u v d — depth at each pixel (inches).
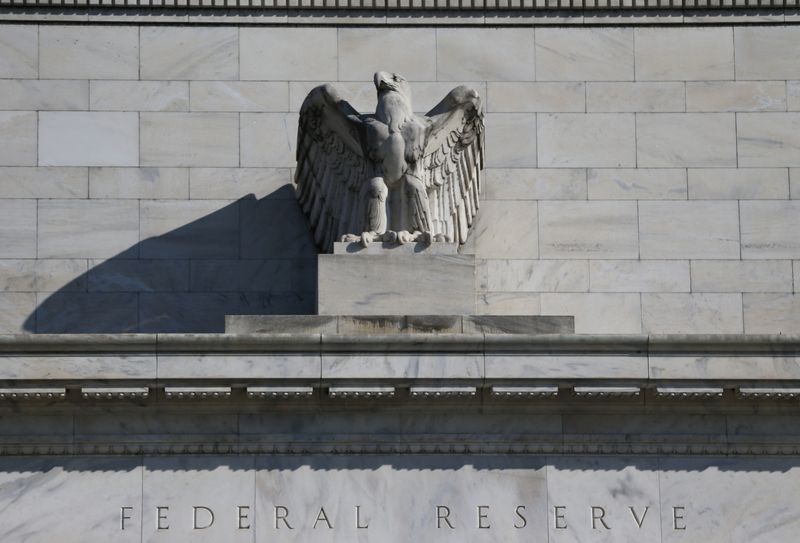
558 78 2372.0
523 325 2103.8
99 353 2041.1
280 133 2351.1
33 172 2319.1
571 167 2346.2
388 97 2209.6
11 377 2032.5
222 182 2331.4
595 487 2075.5
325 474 2068.2
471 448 2075.5
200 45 2369.6
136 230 2313.0
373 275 2135.8
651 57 2377.0
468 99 2226.9
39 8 2368.4
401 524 2058.3
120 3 2372.0
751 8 2394.2
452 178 2246.6
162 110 2347.4
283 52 2372.0
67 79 2351.1
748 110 2365.9
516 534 2060.8
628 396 2064.5
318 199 2269.9
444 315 2103.8
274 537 2053.4
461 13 2385.6
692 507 2075.5
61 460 2065.7
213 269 2306.8
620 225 2327.8
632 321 2301.9
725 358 2059.5
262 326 2091.5
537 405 2079.2
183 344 2042.3
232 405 2070.6
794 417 2091.5
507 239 2321.6
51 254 2298.2
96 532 2052.2
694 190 2340.1
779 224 2332.7
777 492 2081.7
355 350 2048.5
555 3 2386.8
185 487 2063.2
